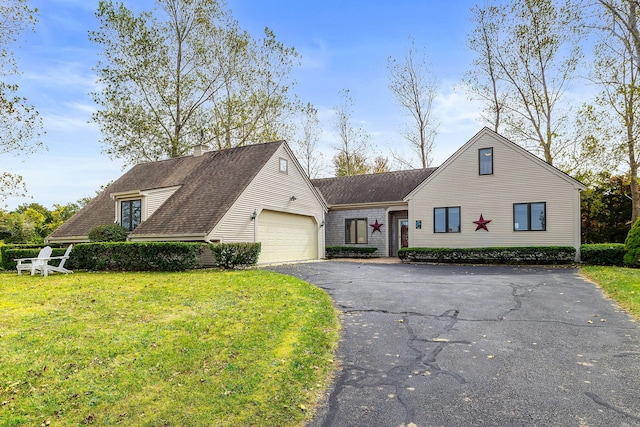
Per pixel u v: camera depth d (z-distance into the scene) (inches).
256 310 274.2
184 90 990.4
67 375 166.1
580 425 129.3
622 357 189.8
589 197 886.4
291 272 504.4
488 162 692.1
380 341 221.3
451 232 717.9
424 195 746.2
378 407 144.4
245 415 134.9
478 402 146.9
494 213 682.2
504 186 675.4
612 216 890.1
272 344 203.8
